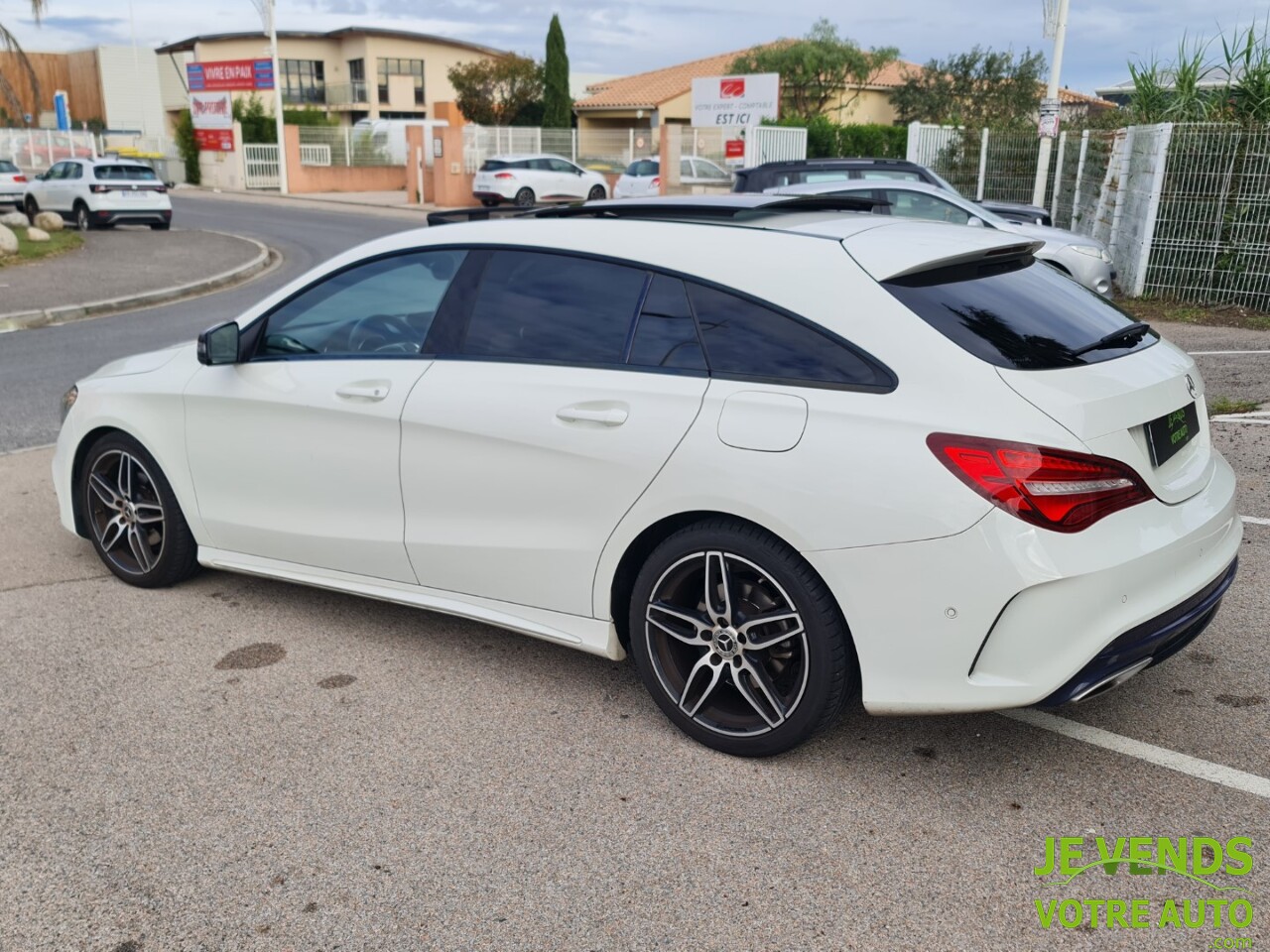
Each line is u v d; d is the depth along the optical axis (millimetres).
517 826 2969
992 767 3238
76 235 23109
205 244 21969
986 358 2883
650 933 2543
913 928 2545
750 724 3268
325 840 2914
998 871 2750
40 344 11430
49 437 7426
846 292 3053
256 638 4230
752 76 27031
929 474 2789
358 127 42031
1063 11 15078
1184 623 3000
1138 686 3732
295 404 4031
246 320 4297
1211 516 3127
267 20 38594
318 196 38906
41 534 5457
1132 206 13430
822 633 3023
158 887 2732
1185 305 12438
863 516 2861
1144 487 2900
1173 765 3225
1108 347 3176
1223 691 3676
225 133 43188
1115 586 2779
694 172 27688
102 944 2529
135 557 4738
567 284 3564
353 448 3916
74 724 3541
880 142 34750
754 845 2871
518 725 3531
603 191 32125
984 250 3266
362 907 2646
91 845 2902
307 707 3658
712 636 3242
